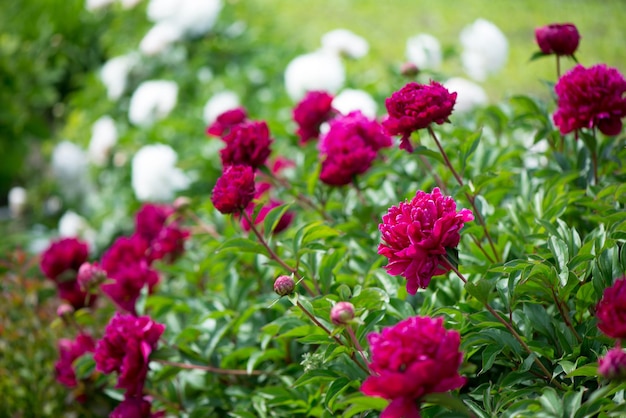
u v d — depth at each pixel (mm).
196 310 2463
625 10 6852
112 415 1986
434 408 1516
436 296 1937
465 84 3232
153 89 4434
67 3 6129
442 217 1466
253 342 2236
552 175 2150
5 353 2973
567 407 1359
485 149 2322
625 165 2072
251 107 4438
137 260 2523
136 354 1948
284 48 5219
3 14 6332
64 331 2982
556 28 2109
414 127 1753
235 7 6230
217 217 2799
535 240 1916
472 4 7613
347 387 1729
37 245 4289
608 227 1727
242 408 2066
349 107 3400
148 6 5715
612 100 1806
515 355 1651
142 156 3674
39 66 5746
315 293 1961
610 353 1236
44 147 5512
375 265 1981
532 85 5461
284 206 1889
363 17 7512
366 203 2400
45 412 2826
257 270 2387
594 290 1635
